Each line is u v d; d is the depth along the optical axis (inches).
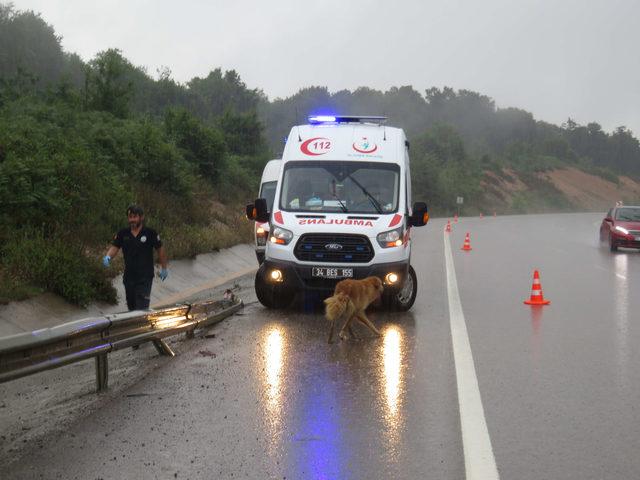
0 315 394.3
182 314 377.1
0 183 530.3
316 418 239.0
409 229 500.7
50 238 523.2
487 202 4001.0
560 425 232.1
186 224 858.8
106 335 289.4
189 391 275.4
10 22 2667.3
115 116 1225.4
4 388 297.1
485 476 186.7
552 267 829.8
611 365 321.1
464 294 581.3
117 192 732.0
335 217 476.4
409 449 208.4
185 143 1275.8
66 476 190.2
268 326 424.2
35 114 919.7
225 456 203.0
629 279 697.6
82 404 263.7
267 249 479.5
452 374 303.6
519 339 384.2
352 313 382.0
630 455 203.8
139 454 205.9
